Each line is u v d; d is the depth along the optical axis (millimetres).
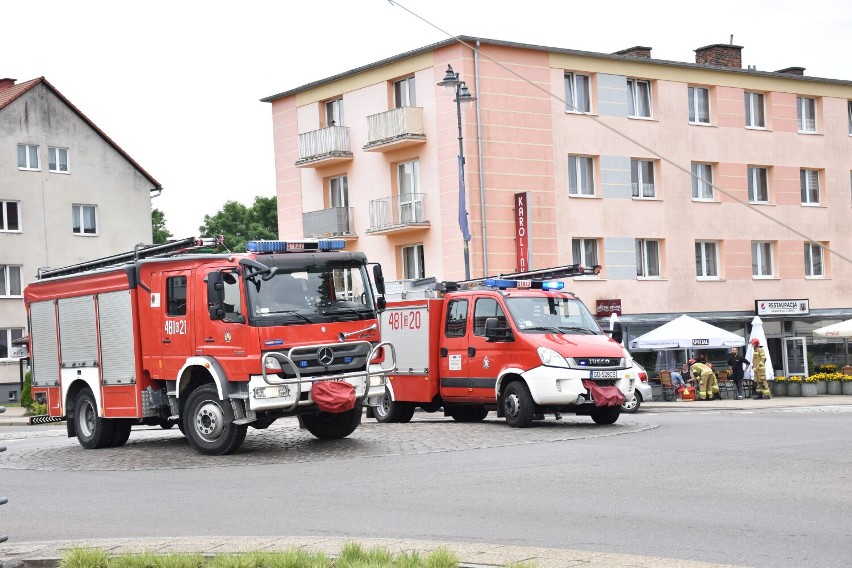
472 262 39594
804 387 38250
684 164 45312
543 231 41281
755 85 47531
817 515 9453
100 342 18250
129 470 15281
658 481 11820
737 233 46875
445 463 14195
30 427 34719
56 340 19359
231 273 16016
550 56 41656
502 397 20016
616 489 11336
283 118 47438
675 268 44969
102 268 18266
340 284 16562
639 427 19141
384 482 12594
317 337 16078
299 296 16125
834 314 49438
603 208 43000
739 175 47000
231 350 15938
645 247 44625
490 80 40094
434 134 40625
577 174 42781
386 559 7574
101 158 57125
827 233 49625
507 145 40500
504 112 40438
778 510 9766
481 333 20750
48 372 19609
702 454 14289
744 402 34844
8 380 52719
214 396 16375
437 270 40750
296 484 12805
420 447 16297
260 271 15852
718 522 9242
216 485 13078
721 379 39031
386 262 42938
